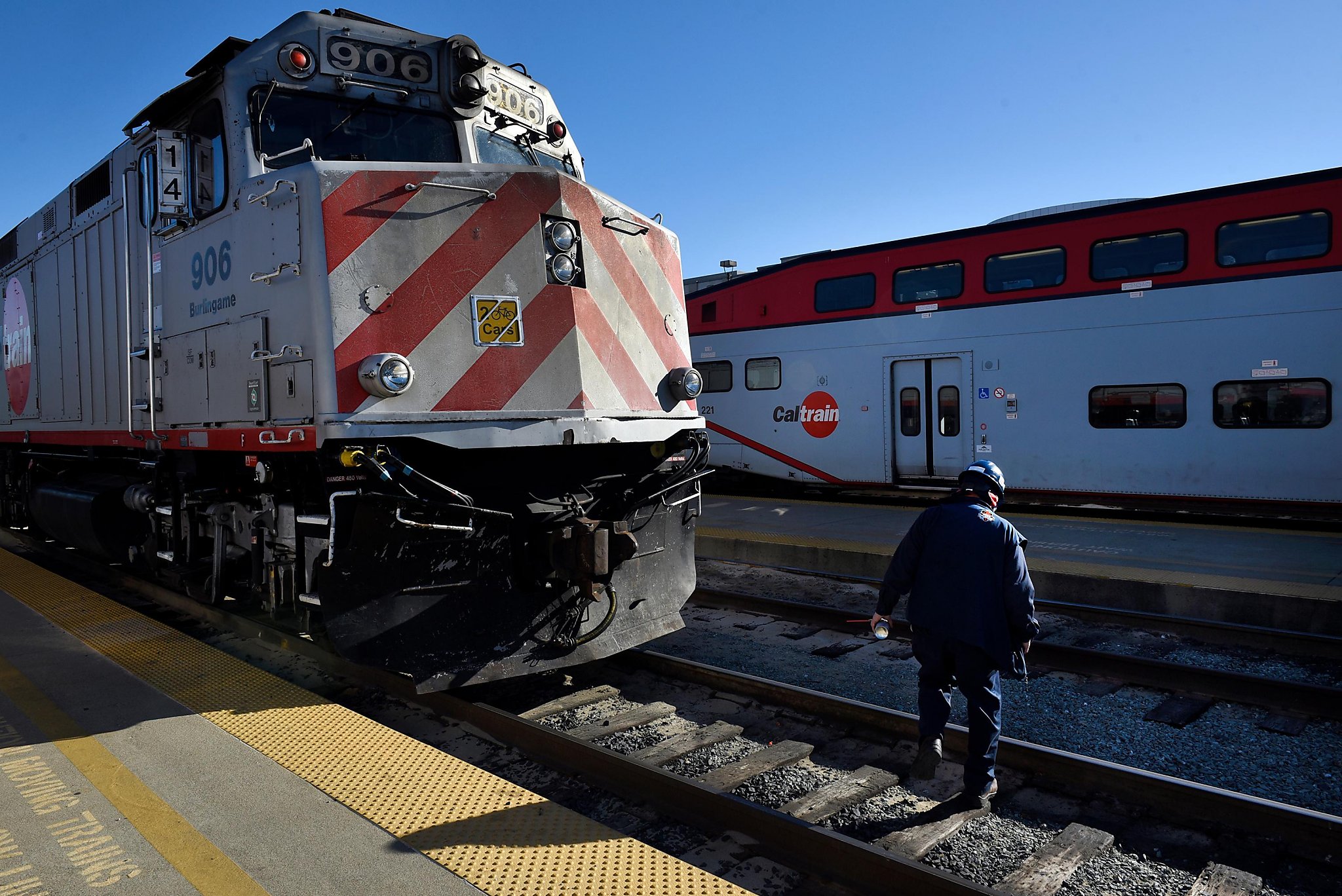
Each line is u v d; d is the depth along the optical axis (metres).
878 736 4.28
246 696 4.28
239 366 4.57
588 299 4.70
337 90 4.78
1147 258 11.15
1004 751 3.98
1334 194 9.88
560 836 2.89
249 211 4.45
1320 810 3.67
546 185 4.56
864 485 13.73
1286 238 10.23
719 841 3.29
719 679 5.00
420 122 5.05
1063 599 7.25
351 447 3.90
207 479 5.66
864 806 3.57
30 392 8.33
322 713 4.04
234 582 5.64
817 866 3.10
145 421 5.79
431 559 4.32
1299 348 10.12
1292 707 4.78
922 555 3.70
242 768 3.44
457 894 2.56
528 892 2.56
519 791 3.21
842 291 13.93
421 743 3.67
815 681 5.41
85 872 2.69
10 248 8.95
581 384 4.57
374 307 4.00
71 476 8.27
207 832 2.93
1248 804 3.34
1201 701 4.95
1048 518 11.41
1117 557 8.26
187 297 5.16
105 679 4.56
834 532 9.98
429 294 4.16
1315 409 10.09
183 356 5.22
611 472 5.17
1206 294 10.73
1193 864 3.19
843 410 13.91
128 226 5.99
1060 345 11.79
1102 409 11.52
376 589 4.14
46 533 9.34
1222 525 10.90
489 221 4.36
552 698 4.89
